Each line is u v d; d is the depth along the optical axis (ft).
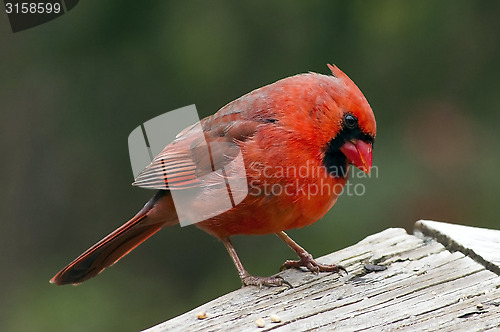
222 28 38.99
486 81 39.14
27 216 41.86
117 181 41.39
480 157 38.22
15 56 40.19
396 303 16.94
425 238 20.13
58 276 22.88
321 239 35.99
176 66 39.22
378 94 39.06
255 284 18.67
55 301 38.58
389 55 39.04
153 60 39.52
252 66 38.96
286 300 17.65
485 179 37.70
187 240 40.29
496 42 39.11
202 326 16.53
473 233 19.61
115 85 40.16
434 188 37.55
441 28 39.17
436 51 39.17
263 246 38.32
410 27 39.04
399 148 38.29
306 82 20.49
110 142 41.01
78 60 40.22
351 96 20.21
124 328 38.04
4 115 40.96
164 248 40.29
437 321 15.98
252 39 38.99
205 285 39.22
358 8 38.99
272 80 38.88
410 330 15.71
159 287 39.50
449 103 38.99
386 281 18.11
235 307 17.40
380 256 19.38
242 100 21.34
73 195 41.55
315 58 38.93
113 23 39.45
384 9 38.91
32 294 39.68
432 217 37.01
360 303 17.15
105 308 38.37
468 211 37.32
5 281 40.68
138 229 22.93
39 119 41.27
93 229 41.60
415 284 17.76
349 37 39.04
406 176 37.47
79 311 38.14
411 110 39.04
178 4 39.29
